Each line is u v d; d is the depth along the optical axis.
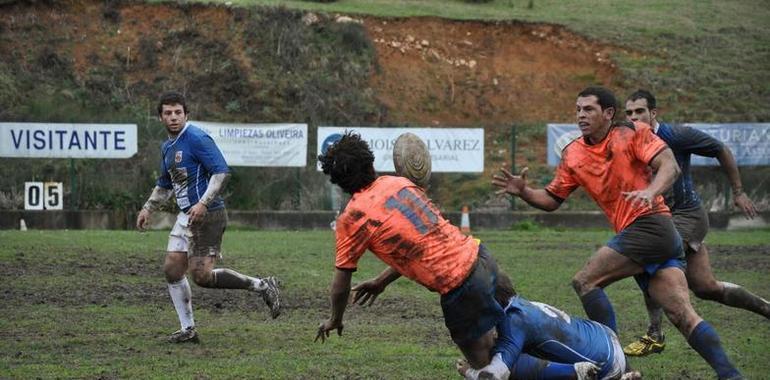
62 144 60.84
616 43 86.62
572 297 29.67
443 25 85.81
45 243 43.09
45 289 29.73
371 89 78.75
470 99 79.81
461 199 66.75
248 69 77.25
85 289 29.94
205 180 21.89
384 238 14.83
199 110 73.50
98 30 79.12
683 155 20.36
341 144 15.15
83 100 72.44
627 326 24.88
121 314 25.67
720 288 19.70
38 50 76.56
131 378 18.30
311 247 44.47
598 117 17.45
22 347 21.25
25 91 72.50
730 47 88.62
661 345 20.80
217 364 19.66
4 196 61.91
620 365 16.20
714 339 17.03
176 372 18.83
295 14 82.56
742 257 42.16
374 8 88.50
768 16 98.31
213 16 81.31
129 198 62.88
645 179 17.31
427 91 79.94
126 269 34.84
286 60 78.81
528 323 15.60
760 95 81.00
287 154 62.62
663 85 81.88
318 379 18.42
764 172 64.50
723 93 80.94
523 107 79.88
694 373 19.48
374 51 81.62
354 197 15.10
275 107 75.06
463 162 62.75
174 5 81.62
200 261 21.73
